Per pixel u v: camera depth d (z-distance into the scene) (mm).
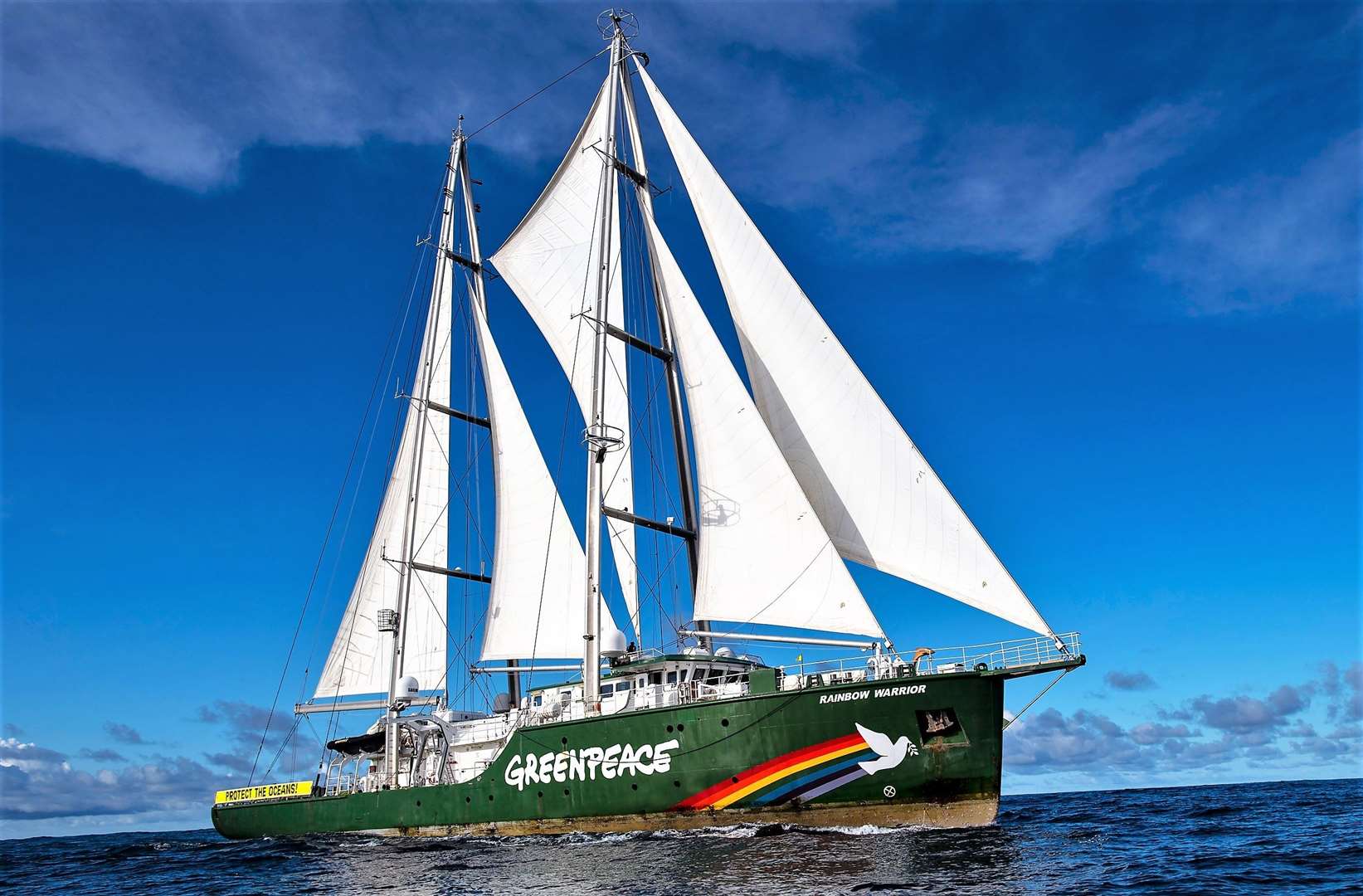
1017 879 19750
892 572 29516
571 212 43250
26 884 32312
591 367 37531
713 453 31219
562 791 28547
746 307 33625
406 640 43969
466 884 22391
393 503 45688
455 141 49312
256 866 30906
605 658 32500
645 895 19312
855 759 25094
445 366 47125
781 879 20094
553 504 40688
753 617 29625
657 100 36531
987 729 24672
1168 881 19938
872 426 30500
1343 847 24938
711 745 26203
